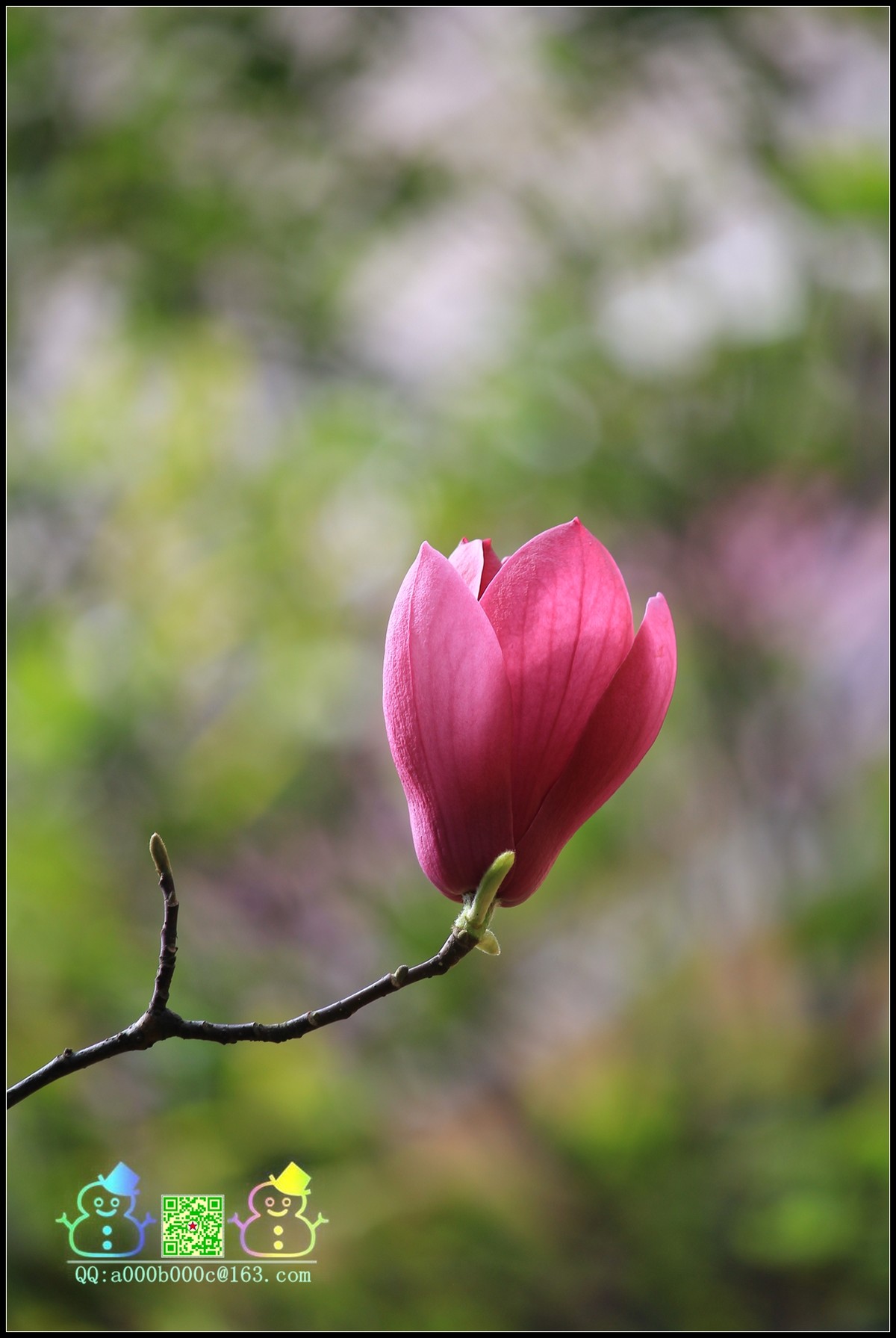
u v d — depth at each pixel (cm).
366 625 286
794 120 269
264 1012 257
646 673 102
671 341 275
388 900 268
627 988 280
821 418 274
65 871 243
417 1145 259
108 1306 213
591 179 275
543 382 272
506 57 266
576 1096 265
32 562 270
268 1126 244
